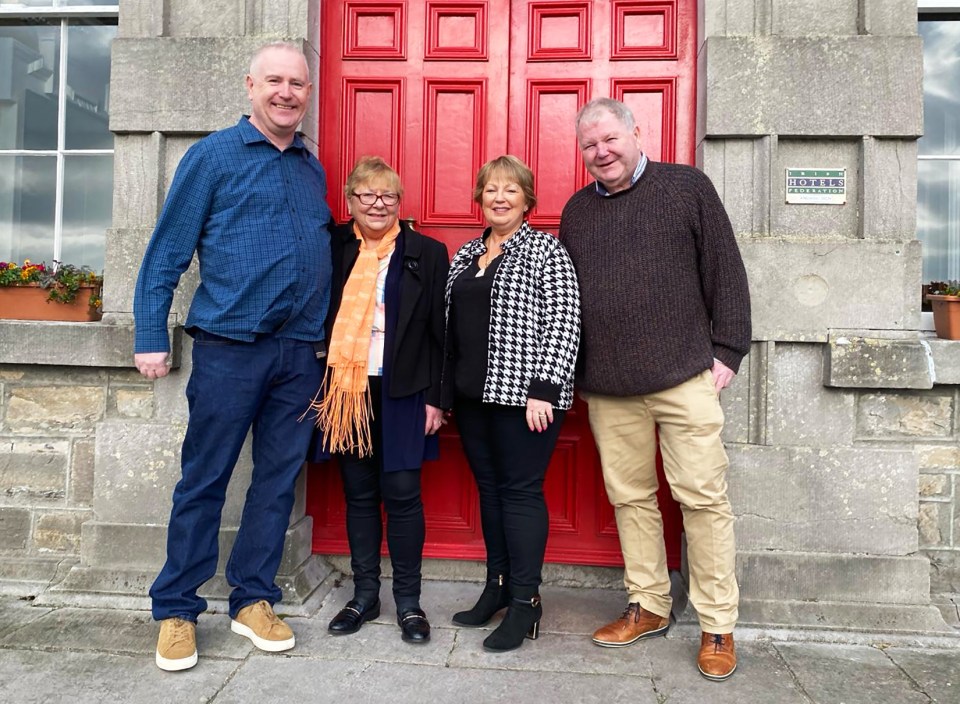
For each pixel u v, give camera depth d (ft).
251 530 8.10
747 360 8.84
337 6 10.14
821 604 8.48
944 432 8.86
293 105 7.70
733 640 7.93
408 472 8.14
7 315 9.76
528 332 7.71
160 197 9.41
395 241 8.37
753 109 8.80
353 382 7.96
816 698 6.97
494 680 7.25
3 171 11.00
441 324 8.30
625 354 7.67
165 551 9.12
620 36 9.85
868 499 8.61
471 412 8.29
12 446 9.69
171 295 7.70
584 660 7.72
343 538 10.07
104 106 10.93
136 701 6.79
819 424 8.75
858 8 8.89
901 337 8.65
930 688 7.16
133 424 9.23
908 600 8.50
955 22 10.32
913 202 8.75
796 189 8.93
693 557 7.78
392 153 10.11
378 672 7.38
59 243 10.93
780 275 8.72
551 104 9.98
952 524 9.00
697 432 7.61
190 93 9.28
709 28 9.00
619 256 7.66
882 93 8.70
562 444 9.97
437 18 10.08
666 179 7.65
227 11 9.50
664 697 6.97
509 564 8.48
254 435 8.26
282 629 7.86
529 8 9.98
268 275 7.66
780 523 8.68
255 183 7.68
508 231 8.22
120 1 9.46
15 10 10.79
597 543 9.89
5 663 7.48
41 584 9.36
